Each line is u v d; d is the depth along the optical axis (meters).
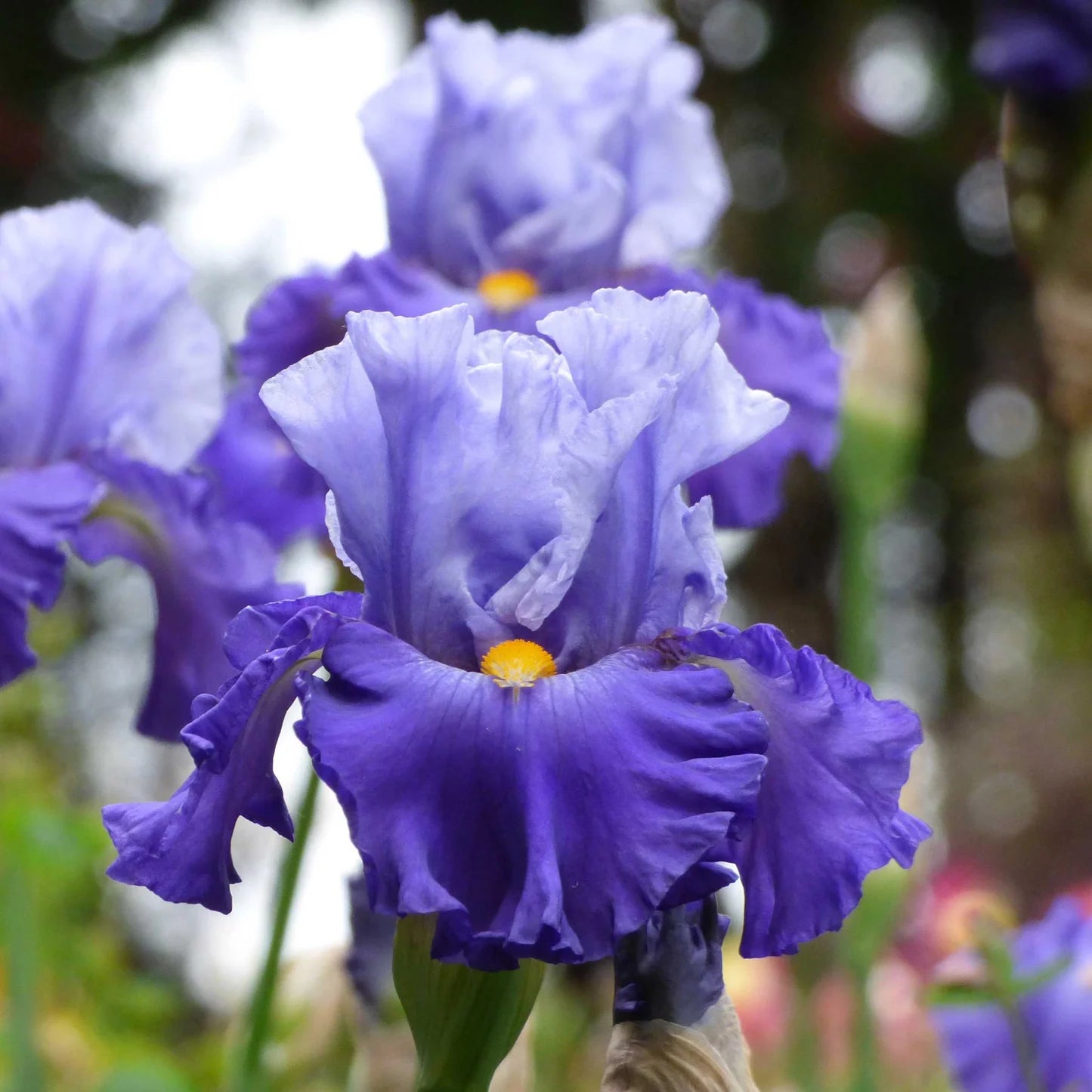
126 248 0.92
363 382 0.69
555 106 0.98
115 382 0.91
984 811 2.75
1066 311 0.99
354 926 0.83
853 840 0.68
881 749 0.68
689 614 0.70
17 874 0.92
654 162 0.99
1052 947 0.94
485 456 0.70
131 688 2.15
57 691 1.56
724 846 0.69
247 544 0.89
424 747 0.66
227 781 0.68
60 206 0.92
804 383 0.93
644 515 0.70
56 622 1.47
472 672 0.69
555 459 0.70
